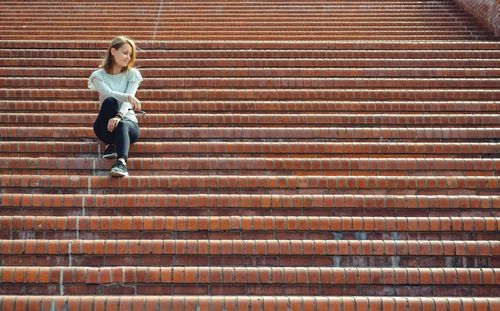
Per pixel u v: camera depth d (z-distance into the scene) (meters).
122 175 5.02
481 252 4.53
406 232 4.73
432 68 6.99
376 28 9.18
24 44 7.38
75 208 4.87
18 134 5.66
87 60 7.08
